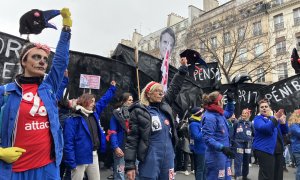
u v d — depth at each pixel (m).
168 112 3.54
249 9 30.86
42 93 2.54
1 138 2.35
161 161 3.35
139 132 3.36
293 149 6.31
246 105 10.54
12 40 6.41
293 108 10.07
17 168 2.30
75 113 4.35
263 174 5.16
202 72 9.09
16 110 2.38
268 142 5.14
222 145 4.09
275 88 10.42
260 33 30.36
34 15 2.76
